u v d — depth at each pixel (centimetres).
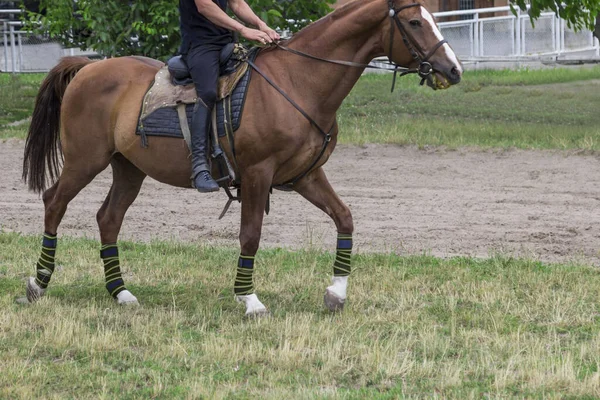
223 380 650
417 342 732
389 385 642
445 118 2038
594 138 1730
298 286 910
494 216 1254
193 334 754
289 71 783
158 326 769
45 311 814
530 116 2034
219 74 794
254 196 788
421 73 764
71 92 843
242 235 799
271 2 1577
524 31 2928
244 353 698
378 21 766
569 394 618
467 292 877
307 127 780
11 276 952
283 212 1300
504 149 1678
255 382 646
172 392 623
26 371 663
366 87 2431
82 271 970
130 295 855
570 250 1073
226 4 806
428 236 1152
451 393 622
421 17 755
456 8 3425
